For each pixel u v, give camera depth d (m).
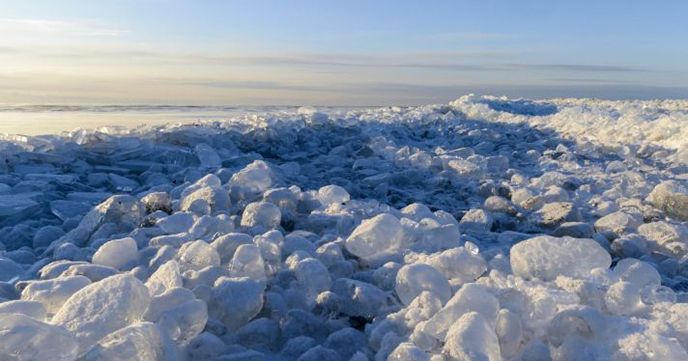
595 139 10.16
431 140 10.86
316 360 2.12
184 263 2.91
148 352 1.82
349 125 11.16
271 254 3.00
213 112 27.91
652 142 9.38
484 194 5.75
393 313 2.33
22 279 3.04
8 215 4.39
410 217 3.99
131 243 3.22
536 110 19.88
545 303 2.21
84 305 2.01
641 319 2.09
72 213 4.58
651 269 2.69
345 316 2.55
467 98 21.48
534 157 8.51
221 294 2.47
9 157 6.25
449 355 1.88
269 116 10.99
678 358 1.81
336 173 6.68
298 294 2.69
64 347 1.70
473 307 2.10
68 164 6.41
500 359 1.92
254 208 3.92
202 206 4.21
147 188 5.65
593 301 2.32
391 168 7.01
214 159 6.91
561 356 1.99
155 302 2.26
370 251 3.15
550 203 4.71
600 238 3.85
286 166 6.78
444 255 2.79
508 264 2.92
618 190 5.65
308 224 4.06
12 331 1.65
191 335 2.20
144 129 8.30
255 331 2.37
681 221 4.62
